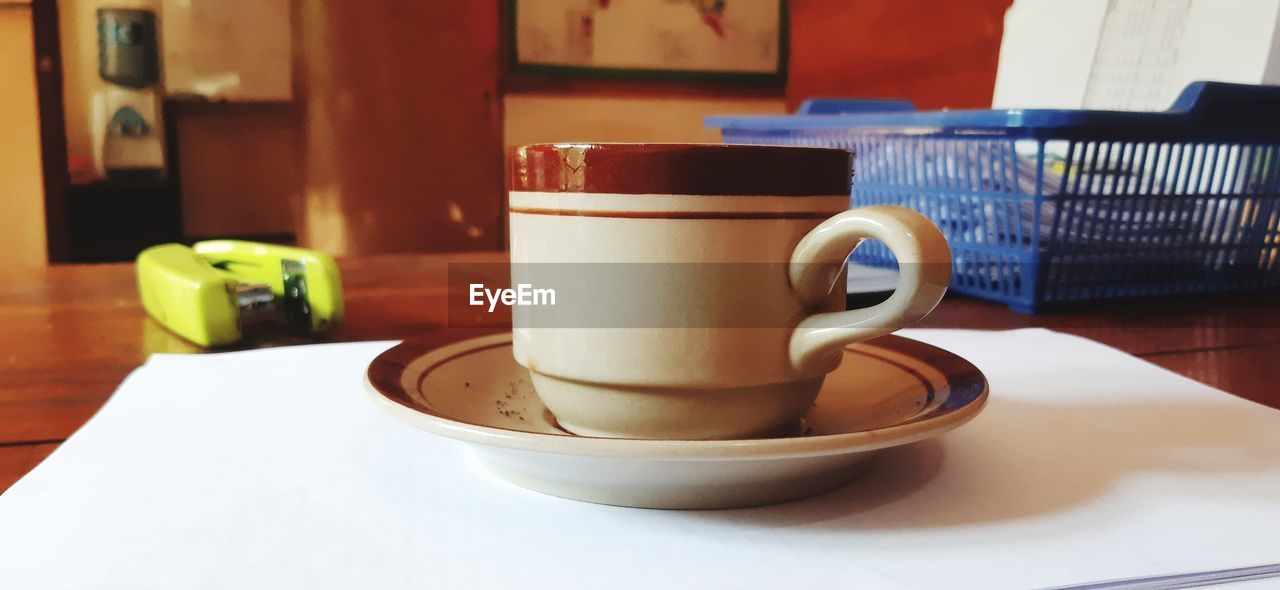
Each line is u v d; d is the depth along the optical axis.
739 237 0.26
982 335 0.44
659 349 0.27
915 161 0.60
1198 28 0.65
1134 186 0.53
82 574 0.23
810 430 0.29
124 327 0.50
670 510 0.26
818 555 0.23
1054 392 0.35
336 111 1.19
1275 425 0.32
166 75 1.13
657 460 0.23
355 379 0.37
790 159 0.27
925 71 1.29
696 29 1.23
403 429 0.31
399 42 1.18
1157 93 0.67
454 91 1.21
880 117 0.60
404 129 1.21
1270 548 0.24
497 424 0.29
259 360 0.39
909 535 0.24
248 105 1.17
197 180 1.17
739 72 1.25
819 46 1.26
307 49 1.17
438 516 0.25
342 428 0.31
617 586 0.22
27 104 1.10
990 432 0.31
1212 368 0.41
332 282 0.48
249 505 0.26
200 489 0.27
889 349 0.34
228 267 0.53
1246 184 0.57
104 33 1.11
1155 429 0.31
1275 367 0.41
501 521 0.25
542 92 1.22
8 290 0.63
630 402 0.27
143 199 1.16
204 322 0.44
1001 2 1.28
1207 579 0.22
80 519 0.25
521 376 0.34
